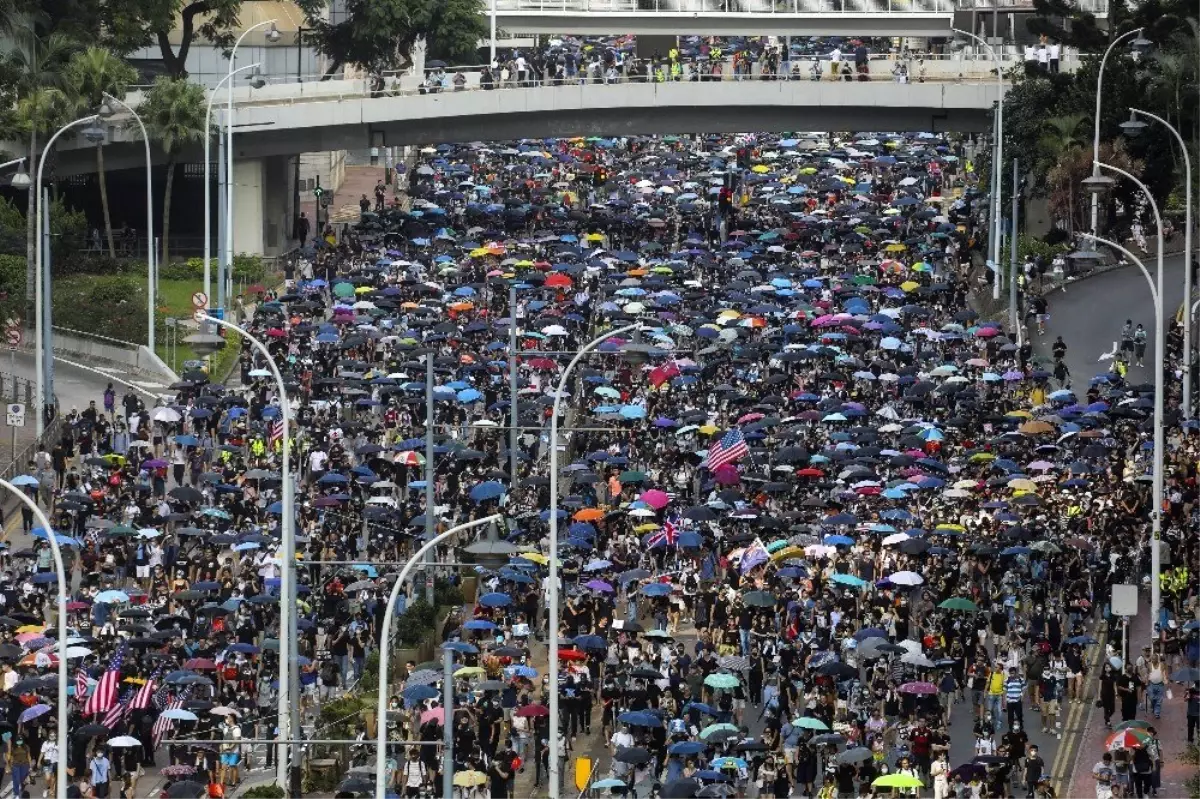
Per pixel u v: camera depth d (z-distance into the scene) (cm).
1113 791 15812
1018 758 16512
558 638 17588
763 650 18775
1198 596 19812
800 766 16475
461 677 17500
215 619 18925
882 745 17062
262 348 16888
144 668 17875
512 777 16425
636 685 17600
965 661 18812
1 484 14162
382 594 19950
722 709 17538
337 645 19138
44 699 17200
